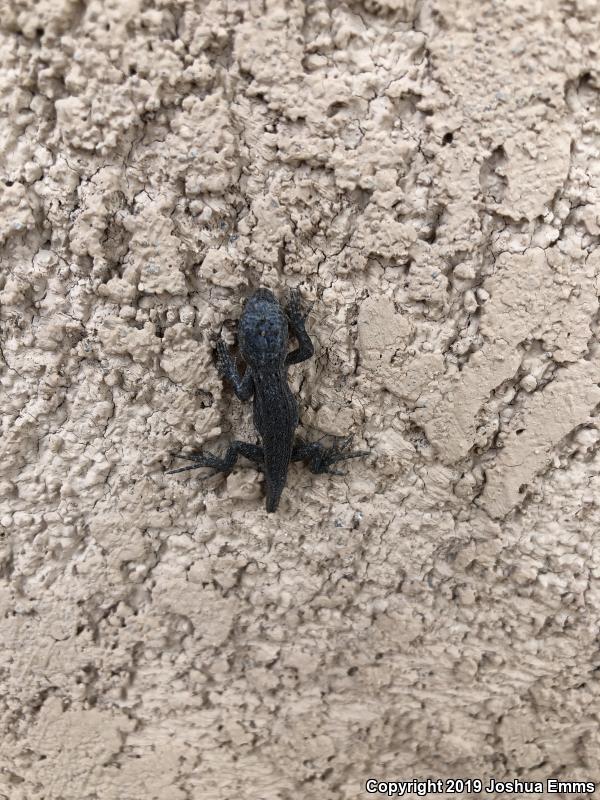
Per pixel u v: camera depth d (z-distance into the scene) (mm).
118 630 176
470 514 173
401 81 146
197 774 187
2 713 181
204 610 176
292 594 176
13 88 143
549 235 154
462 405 164
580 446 166
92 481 167
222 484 172
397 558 176
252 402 166
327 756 187
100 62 140
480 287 159
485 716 186
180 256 154
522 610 176
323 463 167
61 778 186
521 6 141
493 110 146
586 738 187
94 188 148
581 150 151
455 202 151
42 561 171
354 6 143
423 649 181
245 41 142
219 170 148
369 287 160
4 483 165
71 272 155
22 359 159
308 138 148
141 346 158
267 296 154
